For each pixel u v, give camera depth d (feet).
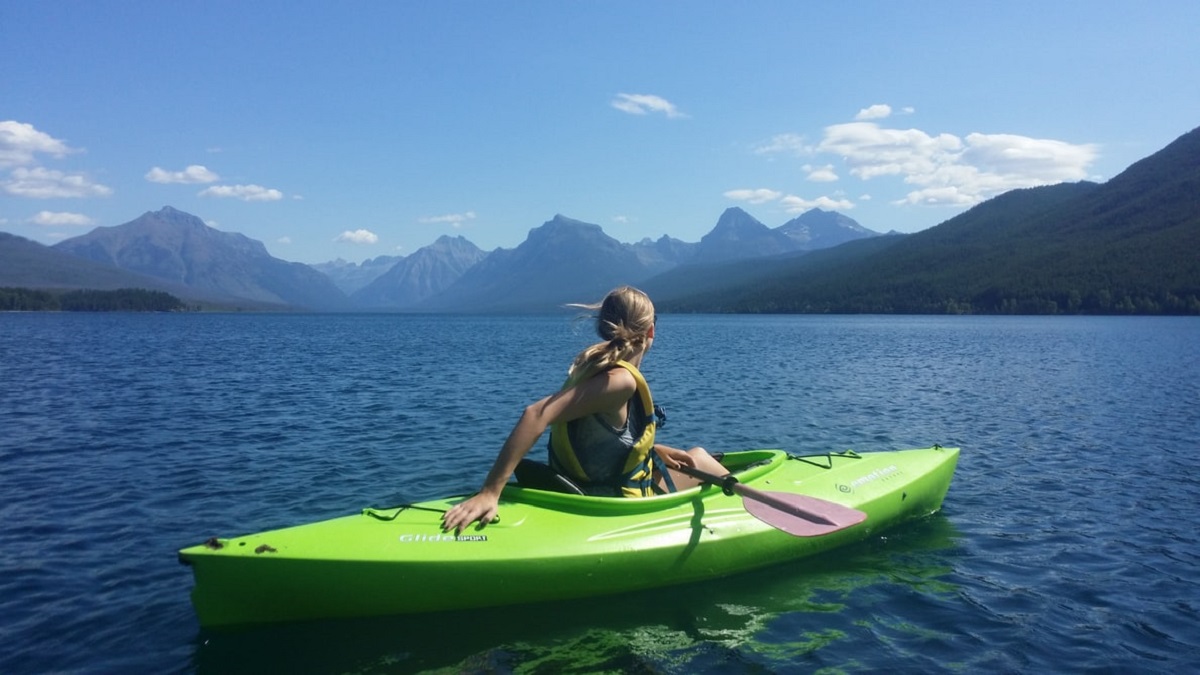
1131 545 10.76
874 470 11.46
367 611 7.45
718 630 7.72
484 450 17.35
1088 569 9.80
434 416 22.88
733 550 8.98
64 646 7.37
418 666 6.86
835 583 9.10
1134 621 8.25
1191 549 10.62
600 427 8.21
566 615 7.88
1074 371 40.81
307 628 7.41
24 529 11.12
